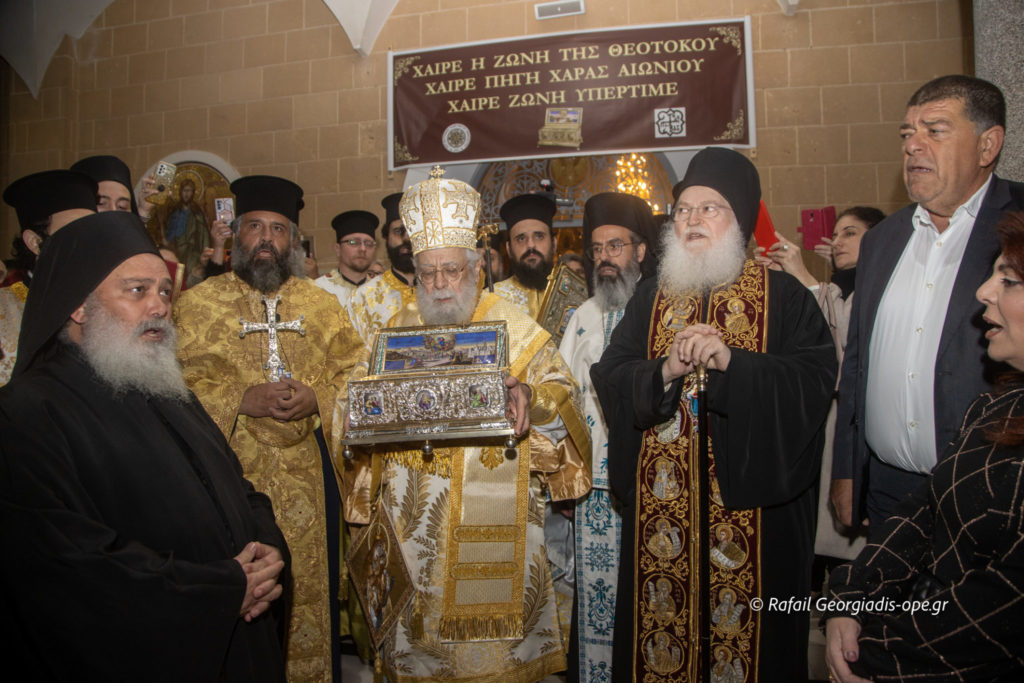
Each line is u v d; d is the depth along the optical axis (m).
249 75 8.07
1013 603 1.39
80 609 1.54
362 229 5.13
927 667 1.51
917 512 1.74
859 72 6.69
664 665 2.33
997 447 1.48
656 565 2.38
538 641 2.52
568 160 7.70
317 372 3.07
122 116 8.37
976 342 2.12
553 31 7.30
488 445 2.50
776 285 2.45
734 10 6.93
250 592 1.75
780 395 2.20
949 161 2.19
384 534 2.50
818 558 4.14
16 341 2.79
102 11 8.44
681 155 7.08
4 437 1.62
